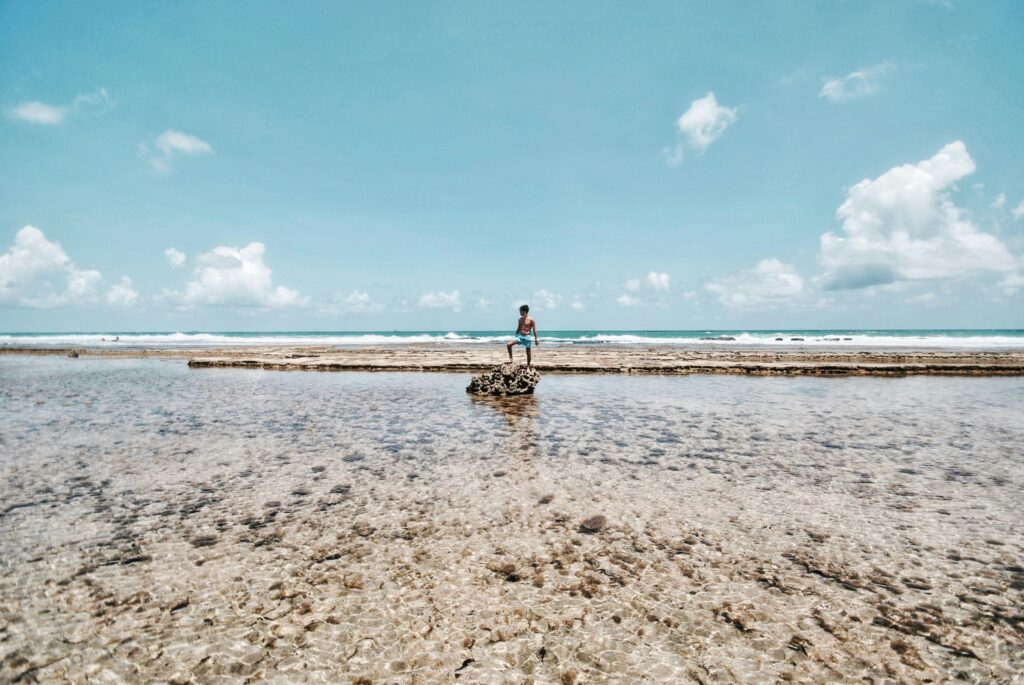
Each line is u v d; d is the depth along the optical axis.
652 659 3.49
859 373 22.09
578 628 3.84
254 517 5.98
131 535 5.47
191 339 78.75
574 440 9.80
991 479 7.42
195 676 3.31
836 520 5.91
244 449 9.17
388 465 8.13
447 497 6.66
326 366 25.20
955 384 18.77
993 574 4.67
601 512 6.14
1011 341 55.72
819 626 3.88
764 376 21.47
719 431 10.61
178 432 10.57
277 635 3.75
